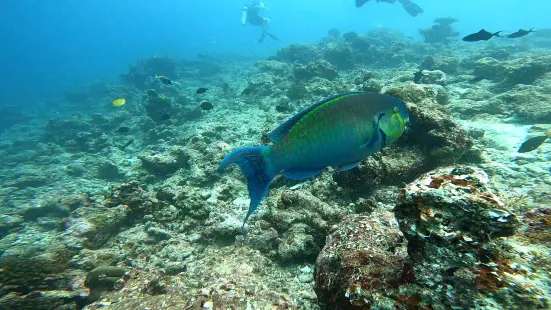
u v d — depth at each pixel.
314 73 15.82
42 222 7.11
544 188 4.76
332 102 1.93
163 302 3.24
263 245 4.54
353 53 21.86
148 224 5.93
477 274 1.71
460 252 1.75
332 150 1.96
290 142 1.88
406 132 5.54
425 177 2.06
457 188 1.86
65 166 11.72
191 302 2.94
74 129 16.72
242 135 10.63
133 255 5.25
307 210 4.70
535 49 21.12
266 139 7.09
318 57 24.23
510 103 8.64
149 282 3.90
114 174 10.24
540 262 1.89
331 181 5.51
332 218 4.55
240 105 15.09
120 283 4.07
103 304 3.55
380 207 4.64
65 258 4.92
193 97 19.27
